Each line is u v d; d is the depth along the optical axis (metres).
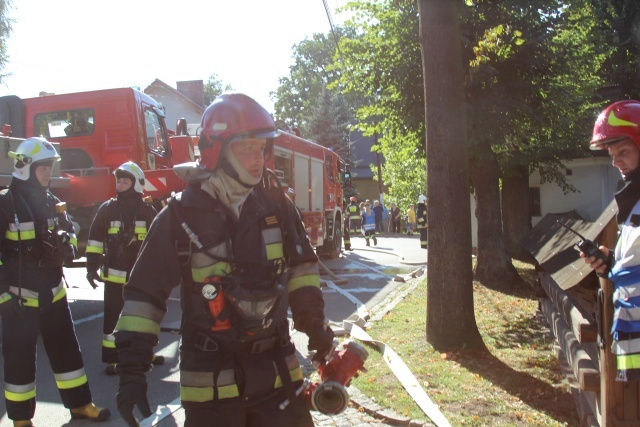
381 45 11.06
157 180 9.34
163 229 2.42
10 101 11.03
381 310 9.05
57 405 5.34
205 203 2.43
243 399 2.38
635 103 2.98
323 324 2.65
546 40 10.20
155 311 2.39
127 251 6.00
